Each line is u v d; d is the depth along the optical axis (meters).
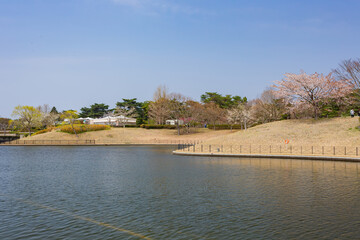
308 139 47.97
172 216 14.92
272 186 21.55
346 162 34.31
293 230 12.84
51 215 15.41
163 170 30.50
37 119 99.44
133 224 13.88
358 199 17.62
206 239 12.02
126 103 138.50
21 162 39.72
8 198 19.00
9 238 12.39
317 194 18.94
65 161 40.62
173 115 101.81
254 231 12.79
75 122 105.50
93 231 13.10
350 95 59.44
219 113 109.06
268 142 49.75
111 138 87.56
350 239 11.84
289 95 61.16
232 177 25.50
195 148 52.94
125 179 25.48
